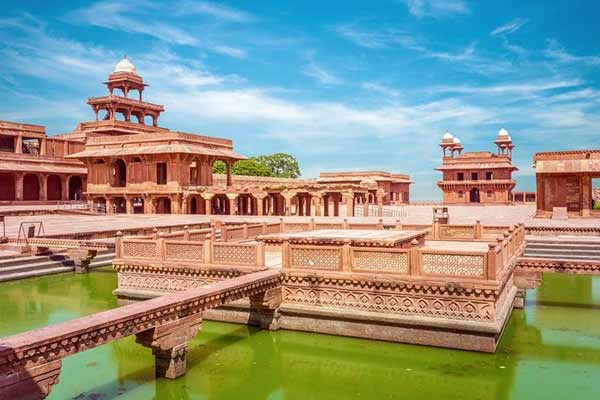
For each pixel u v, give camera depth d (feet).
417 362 33.17
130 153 142.31
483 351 33.60
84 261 69.82
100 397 27.94
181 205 141.79
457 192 214.07
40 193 159.84
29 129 163.84
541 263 45.93
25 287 60.80
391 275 36.40
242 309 41.06
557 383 30.27
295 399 28.66
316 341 37.22
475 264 34.24
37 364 21.89
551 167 109.60
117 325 25.48
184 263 44.62
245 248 42.45
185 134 143.64
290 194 127.13
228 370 32.60
